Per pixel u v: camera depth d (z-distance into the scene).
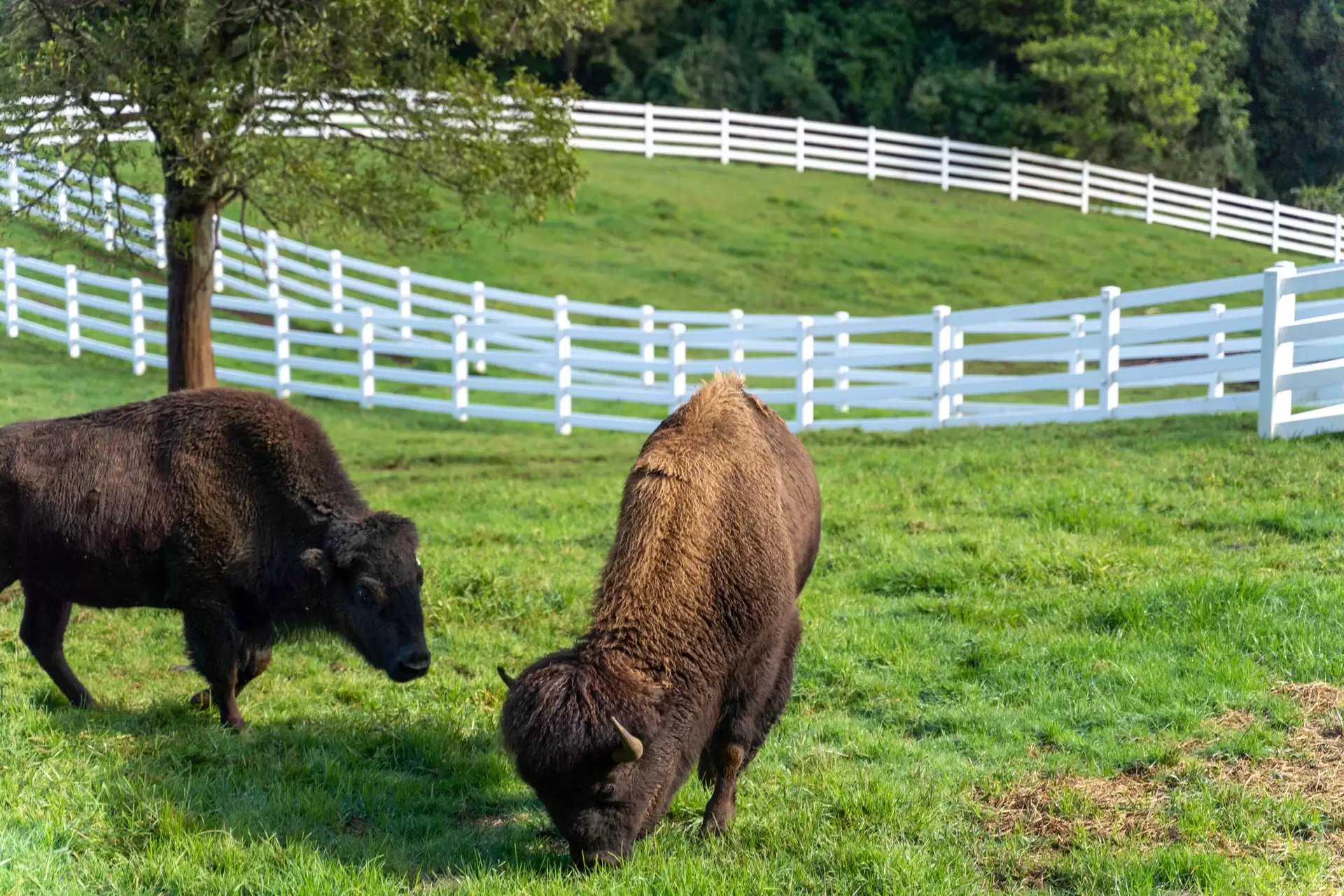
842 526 10.38
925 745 6.28
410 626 6.26
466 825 5.52
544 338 23.69
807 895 4.75
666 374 22.27
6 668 7.55
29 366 21.88
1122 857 4.84
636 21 44.94
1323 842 4.93
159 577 6.70
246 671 6.93
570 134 13.06
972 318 15.03
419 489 13.69
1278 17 42.22
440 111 12.91
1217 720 6.10
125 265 13.69
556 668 4.55
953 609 8.12
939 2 44.47
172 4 11.30
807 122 37.31
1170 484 10.62
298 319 25.31
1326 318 11.36
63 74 11.16
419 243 13.29
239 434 6.68
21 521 6.65
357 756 6.10
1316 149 43.44
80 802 5.27
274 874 4.73
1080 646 7.22
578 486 13.33
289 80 11.36
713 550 5.05
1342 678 6.36
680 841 5.12
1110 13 40.47
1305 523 9.09
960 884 4.73
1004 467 11.99
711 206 33.78
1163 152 40.81
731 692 5.14
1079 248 32.94
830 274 29.73
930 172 38.62
